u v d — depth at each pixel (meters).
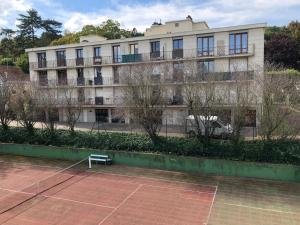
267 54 61.22
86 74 44.62
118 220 14.61
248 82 21.72
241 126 21.69
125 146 24.77
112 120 43.00
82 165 24.38
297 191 18.09
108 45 42.75
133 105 24.22
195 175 21.44
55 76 46.75
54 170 23.27
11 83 31.78
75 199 17.25
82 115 44.59
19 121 30.48
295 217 14.79
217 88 22.31
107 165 24.22
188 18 42.28
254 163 20.52
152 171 22.50
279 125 20.83
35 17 81.25
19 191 18.73
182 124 26.47
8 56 77.69
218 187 18.95
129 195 17.78
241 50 35.81
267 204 16.31
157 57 39.25
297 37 66.00
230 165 21.08
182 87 23.45
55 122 31.64
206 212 15.41
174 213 15.34
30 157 27.66
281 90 20.52
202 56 37.22
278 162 20.44
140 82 24.22
